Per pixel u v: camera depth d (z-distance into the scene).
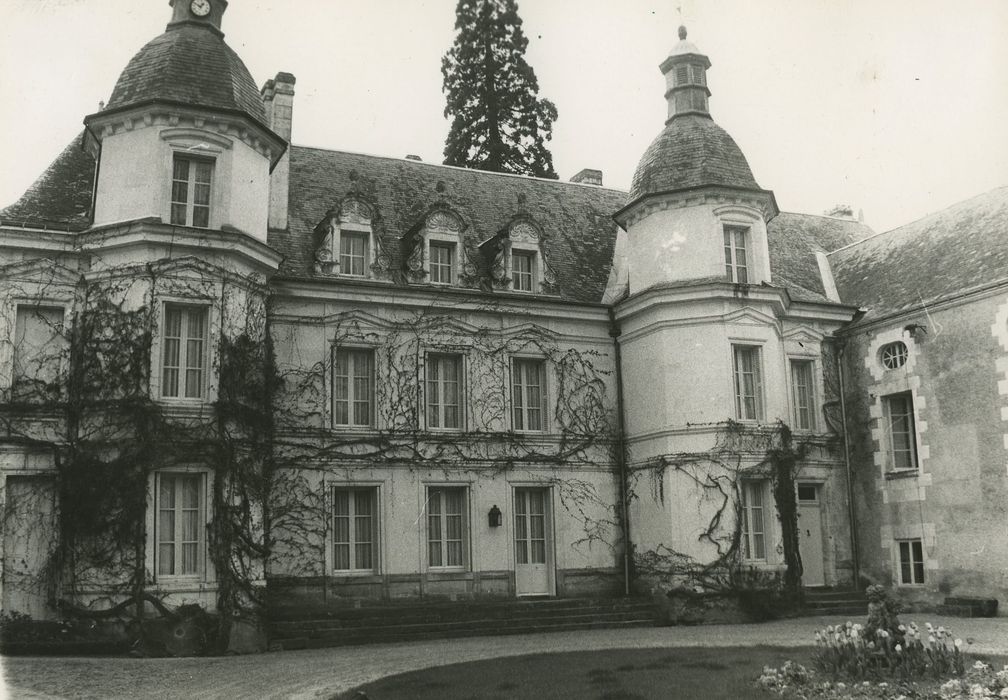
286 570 19.19
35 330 17.67
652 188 22.77
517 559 21.75
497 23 32.94
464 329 21.86
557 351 22.83
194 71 18.97
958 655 11.25
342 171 24.09
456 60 32.81
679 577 20.64
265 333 19.23
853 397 23.27
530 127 32.72
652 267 22.47
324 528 19.72
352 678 12.52
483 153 32.09
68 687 11.85
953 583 20.08
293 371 20.05
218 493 17.11
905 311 21.80
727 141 23.23
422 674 12.59
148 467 16.64
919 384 21.33
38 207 18.94
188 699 11.01
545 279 23.23
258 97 20.16
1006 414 19.22
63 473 16.81
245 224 18.73
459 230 22.59
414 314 21.45
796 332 23.36
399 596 20.14
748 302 21.88
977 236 21.84
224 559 16.88
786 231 27.72
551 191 26.75
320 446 19.98
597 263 24.92
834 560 22.53
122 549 16.38
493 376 22.00
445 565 20.91
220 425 17.36
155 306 17.36
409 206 23.95
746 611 20.02
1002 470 19.19
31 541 16.80
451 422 21.64
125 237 17.47
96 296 17.56
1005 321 19.39
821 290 25.44
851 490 23.00
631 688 10.97
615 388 23.33
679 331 21.70
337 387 20.69
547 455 22.19
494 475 21.58
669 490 21.17
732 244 22.50
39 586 16.62
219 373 17.62
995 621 18.02
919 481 21.11
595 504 22.48
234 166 18.66
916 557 21.23
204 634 16.31
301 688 11.73
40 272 17.72
